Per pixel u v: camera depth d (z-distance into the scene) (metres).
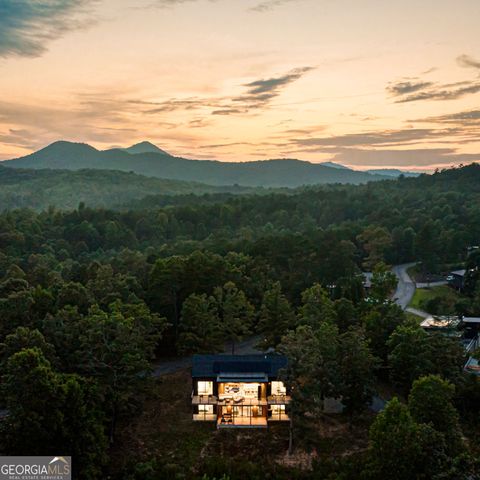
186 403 59.66
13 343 49.38
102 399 46.62
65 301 67.25
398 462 39.34
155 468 47.25
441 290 107.25
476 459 36.03
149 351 61.94
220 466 47.22
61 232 173.50
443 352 56.97
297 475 46.38
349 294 83.50
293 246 99.06
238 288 82.75
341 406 58.66
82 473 41.06
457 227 149.00
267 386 56.19
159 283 74.56
